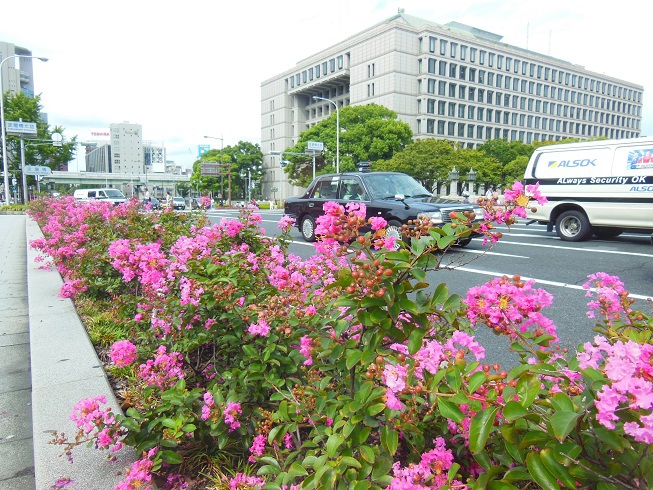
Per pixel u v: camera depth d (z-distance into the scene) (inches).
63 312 179.8
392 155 1873.8
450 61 2662.4
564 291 236.1
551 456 44.8
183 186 3750.0
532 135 3149.6
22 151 1382.9
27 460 97.3
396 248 72.7
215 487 78.1
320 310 91.9
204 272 115.5
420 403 63.6
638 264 308.7
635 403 39.4
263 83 3617.1
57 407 102.2
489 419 48.0
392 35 2487.7
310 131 2079.2
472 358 136.8
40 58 1226.0
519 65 3034.0
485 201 73.4
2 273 306.0
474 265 313.6
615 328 74.0
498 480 49.0
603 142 417.1
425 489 52.0
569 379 52.3
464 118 2770.7
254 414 84.2
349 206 77.2
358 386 73.2
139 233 224.4
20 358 154.3
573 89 3363.7
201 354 118.6
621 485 44.1
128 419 78.4
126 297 165.9
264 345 94.0
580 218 432.1
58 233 287.4
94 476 80.0
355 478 57.3
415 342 61.6
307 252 393.1
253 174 3206.2
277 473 66.7
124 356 94.8
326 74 3004.4
